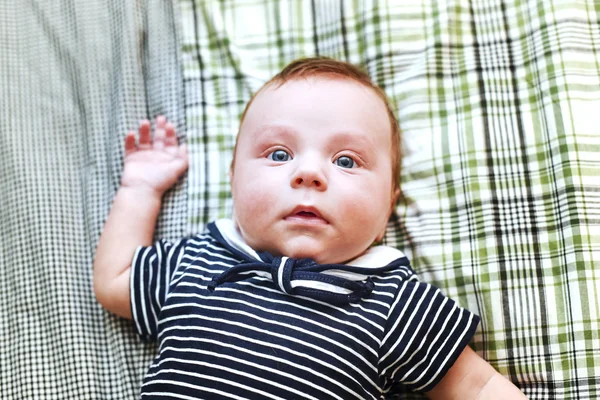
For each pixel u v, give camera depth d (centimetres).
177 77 107
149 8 110
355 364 77
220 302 79
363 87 87
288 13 108
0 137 106
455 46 100
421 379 81
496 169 94
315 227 79
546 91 94
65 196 103
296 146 82
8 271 99
